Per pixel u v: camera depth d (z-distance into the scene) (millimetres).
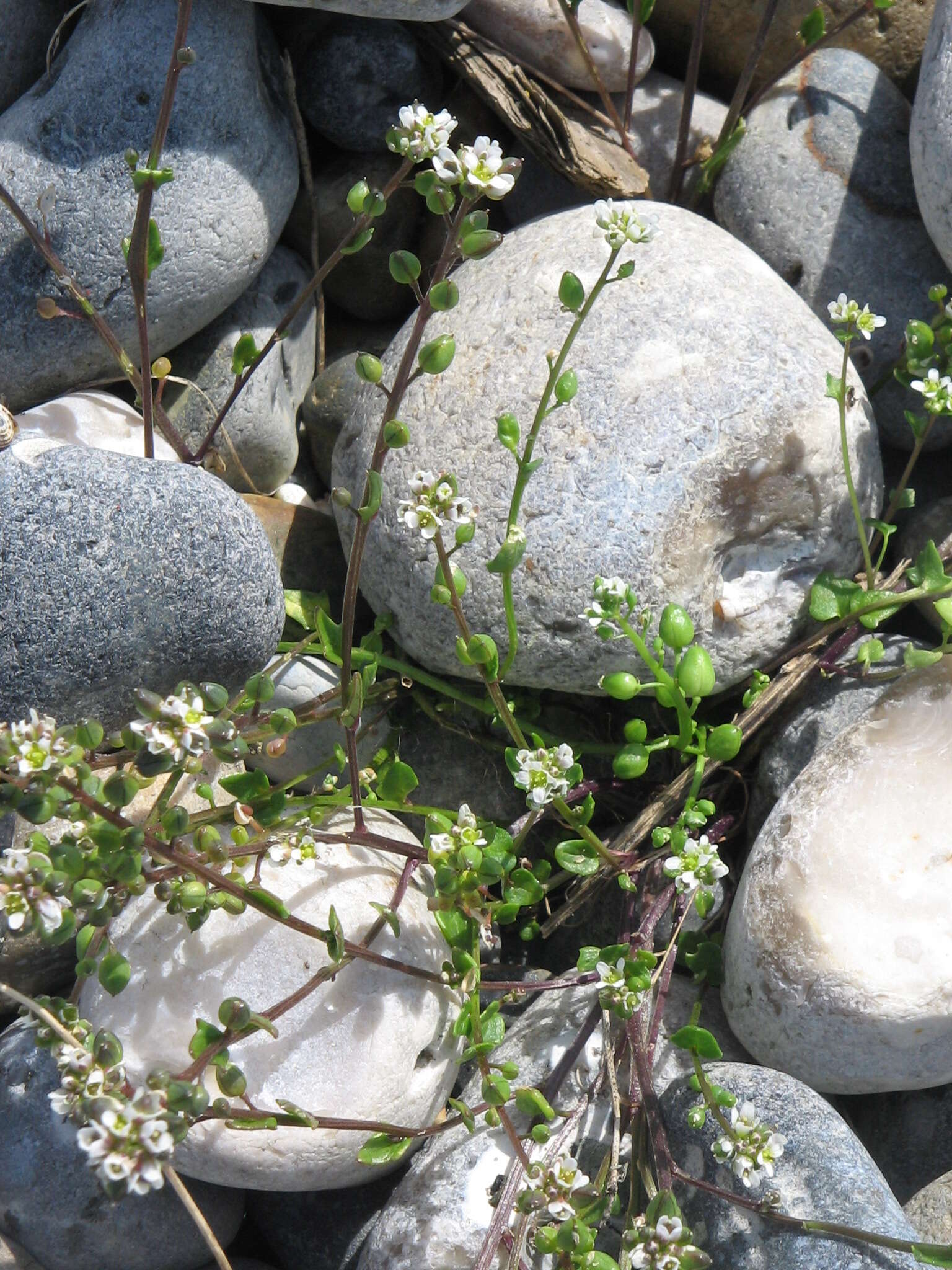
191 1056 300
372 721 346
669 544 331
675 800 337
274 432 365
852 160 366
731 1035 335
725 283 341
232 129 349
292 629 355
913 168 353
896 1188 331
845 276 364
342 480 351
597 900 351
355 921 320
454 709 349
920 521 358
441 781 353
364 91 368
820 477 338
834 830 323
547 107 366
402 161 376
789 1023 321
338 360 379
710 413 332
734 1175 313
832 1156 312
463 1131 325
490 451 334
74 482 316
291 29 368
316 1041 314
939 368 358
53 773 278
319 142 381
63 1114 281
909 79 385
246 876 320
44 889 276
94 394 352
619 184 367
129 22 346
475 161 286
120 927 321
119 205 344
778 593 344
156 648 319
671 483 330
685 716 326
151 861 309
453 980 314
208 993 315
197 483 323
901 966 316
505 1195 308
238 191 349
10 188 345
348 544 350
